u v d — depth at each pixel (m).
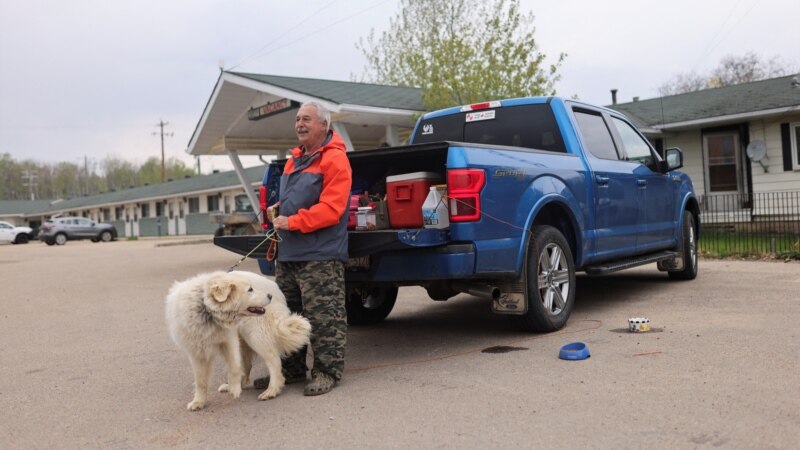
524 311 5.43
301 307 4.68
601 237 6.45
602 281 9.04
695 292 7.62
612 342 5.26
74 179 121.00
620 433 3.30
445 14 22.22
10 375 5.43
